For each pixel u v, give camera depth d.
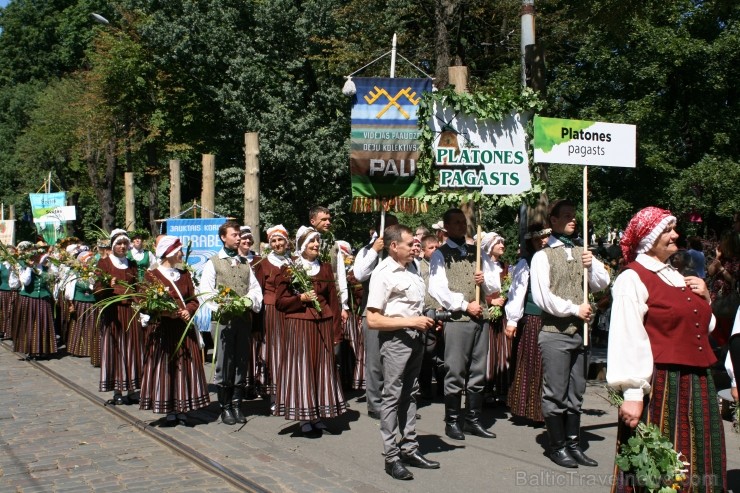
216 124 25.06
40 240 12.15
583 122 5.89
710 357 3.47
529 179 6.31
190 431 6.53
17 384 9.27
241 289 7.00
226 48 23.58
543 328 5.37
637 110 15.31
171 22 23.55
